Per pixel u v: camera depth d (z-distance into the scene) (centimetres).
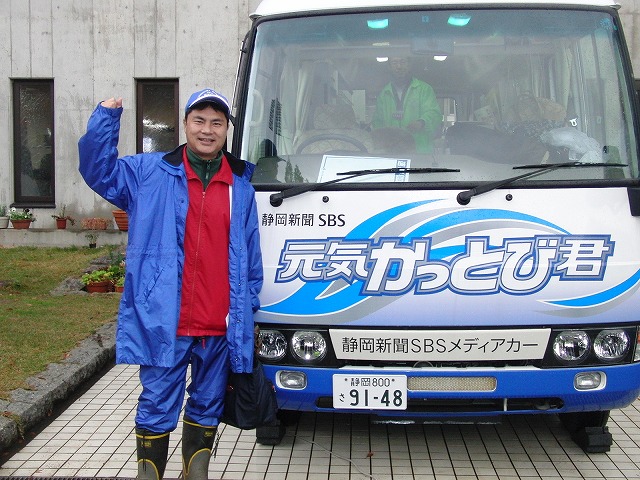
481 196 411
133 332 375
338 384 415
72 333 717
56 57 1315
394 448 491
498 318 405
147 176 384
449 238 409
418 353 408
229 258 387
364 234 412
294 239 418
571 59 458
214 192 388
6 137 1332
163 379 377
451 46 462
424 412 423
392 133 451
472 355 407
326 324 412
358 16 469
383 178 420
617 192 415
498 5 463
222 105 382
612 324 413
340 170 434
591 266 409
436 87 458
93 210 1337
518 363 414
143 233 377
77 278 1020
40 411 530
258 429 493
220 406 395
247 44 473
